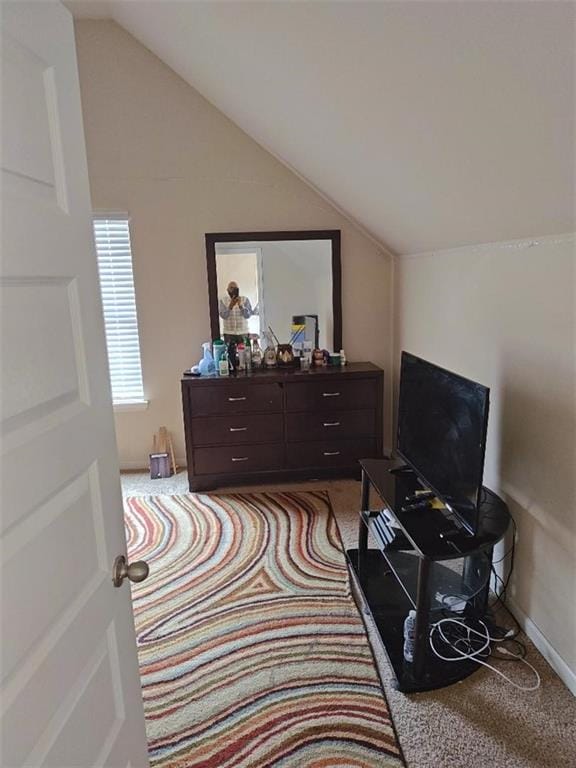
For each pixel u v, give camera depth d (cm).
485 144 145
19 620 69
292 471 347
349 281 372
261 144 342
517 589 206
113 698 102
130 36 326
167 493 344
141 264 361
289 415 338
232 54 210
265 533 286
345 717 166
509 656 189
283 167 351
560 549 176
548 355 178
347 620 212
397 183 223
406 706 169
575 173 131
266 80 212
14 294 69
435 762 150
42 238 77
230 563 257
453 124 146
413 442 227
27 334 73
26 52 74
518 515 203
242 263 362
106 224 356
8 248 68
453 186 187
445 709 167
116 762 101
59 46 85
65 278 85
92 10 311
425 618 172
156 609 222
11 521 68
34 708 72
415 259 321
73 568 86
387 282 374
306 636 203
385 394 389
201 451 338
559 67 101
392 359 380
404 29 118
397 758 151
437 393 199
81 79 331
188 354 378
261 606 223
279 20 153
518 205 167
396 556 215
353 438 346
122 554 108
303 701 172
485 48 108
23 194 73
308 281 367
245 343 365
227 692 177
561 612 177
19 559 69
